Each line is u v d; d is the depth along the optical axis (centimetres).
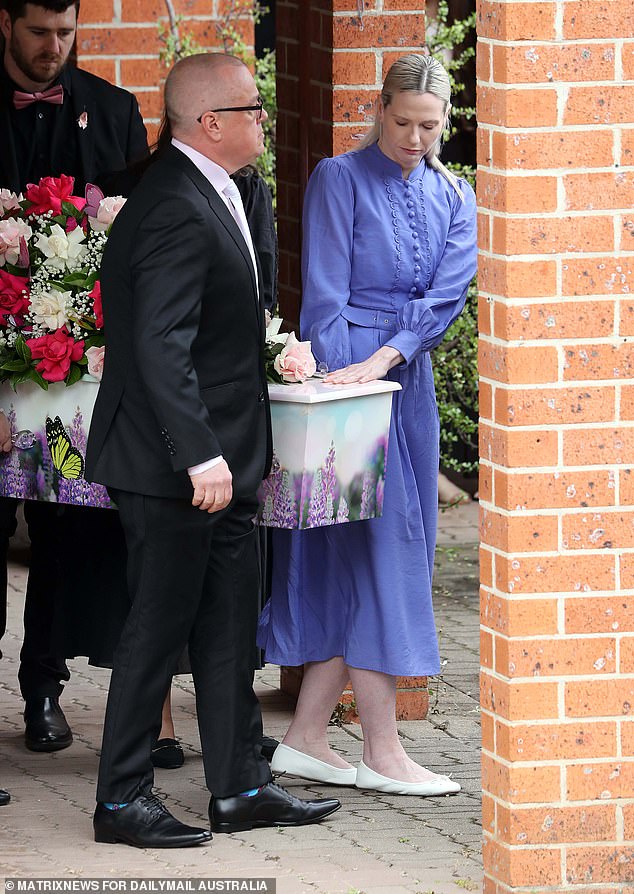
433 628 1898
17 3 2014
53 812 1816
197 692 1738
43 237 1811
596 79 1420
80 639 1962
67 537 1953
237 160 1667
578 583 1462
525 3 1407
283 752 1945
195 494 1602
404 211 1892
